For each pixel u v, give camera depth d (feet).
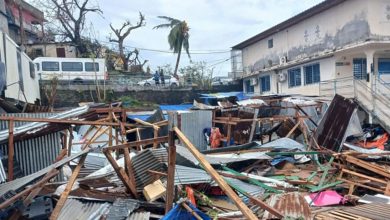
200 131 51.37
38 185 16.79
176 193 21.79
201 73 108.78
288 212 17.57
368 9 61.00
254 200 16.74
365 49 64.13
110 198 20.65
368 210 19.16
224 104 63.62
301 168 34.73
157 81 97.50
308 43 75.97
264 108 55.31
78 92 81.82
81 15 109.29
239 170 32.71
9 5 78.95
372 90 61.31
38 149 27.35
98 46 114.52
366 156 35.55
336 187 28.60
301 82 79.05
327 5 68.13
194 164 27.37
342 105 42.04
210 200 23.48
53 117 28.48
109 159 20.61
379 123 57.77
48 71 89.45
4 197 16.87
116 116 38.91
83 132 50.78
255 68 97.60
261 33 88.94
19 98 47.19
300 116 46.65
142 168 24.07
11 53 43.01
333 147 40.75
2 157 25.57
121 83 92.32
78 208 19.02
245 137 50.60
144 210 19.33
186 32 112.27
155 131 33.14
